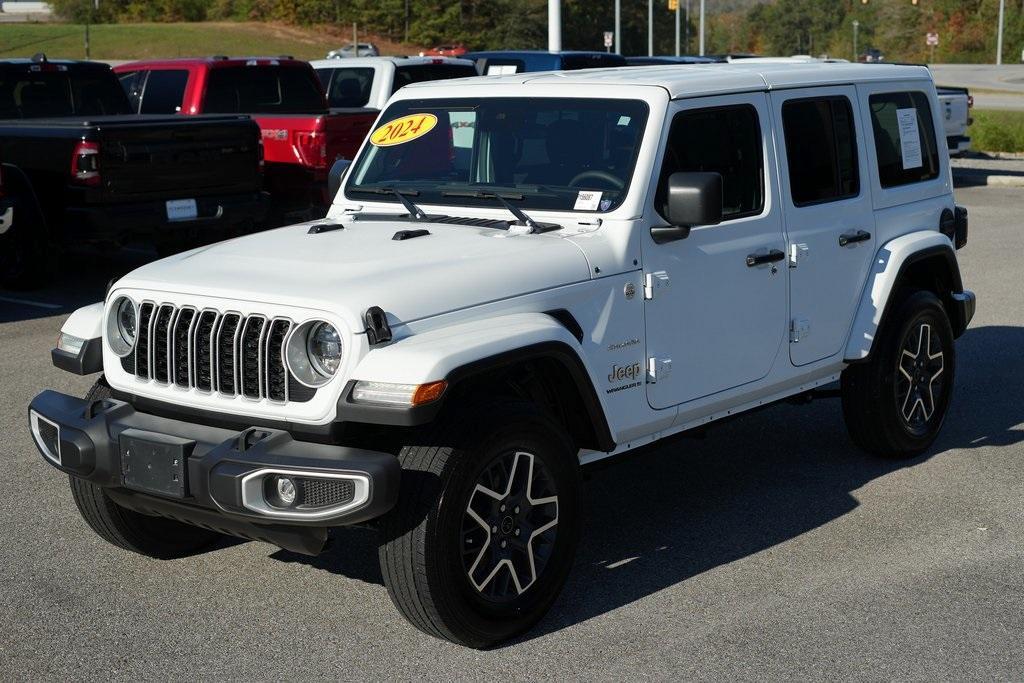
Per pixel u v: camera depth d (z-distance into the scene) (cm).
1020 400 780
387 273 432
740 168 544
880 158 636
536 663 427
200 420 440
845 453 673
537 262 459
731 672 418
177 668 425
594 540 546
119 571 514
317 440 412
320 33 8906
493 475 433
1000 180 2084
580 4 9438
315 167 1223
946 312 688
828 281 593
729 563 517
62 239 1080
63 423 450
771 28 16325
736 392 548
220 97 1305
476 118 544
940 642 441
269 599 485
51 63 1245
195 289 436
